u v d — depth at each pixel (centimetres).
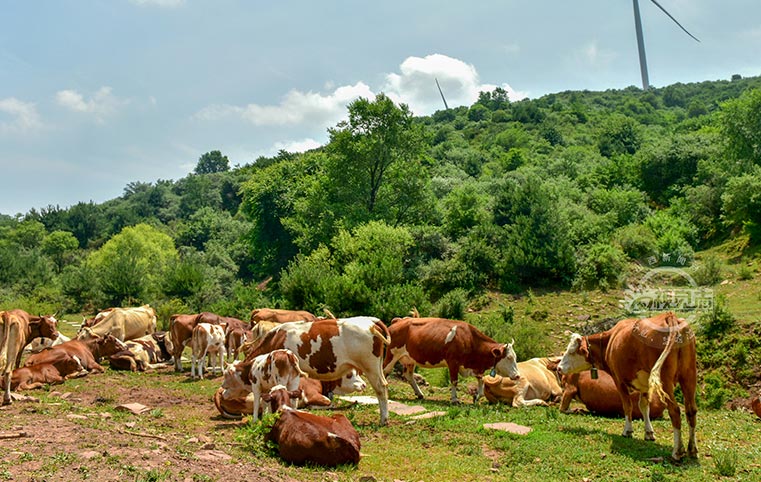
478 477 841
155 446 792
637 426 1169
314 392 1253
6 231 9444
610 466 888
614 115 10425
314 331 1167
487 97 14975
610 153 7906
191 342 1783
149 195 12300
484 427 1109
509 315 2856
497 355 1413
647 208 4334
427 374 2098
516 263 3300
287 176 5278
